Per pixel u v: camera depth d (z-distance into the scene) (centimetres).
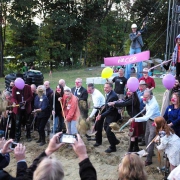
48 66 3186
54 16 3002
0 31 2748
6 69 3108
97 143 720
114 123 604
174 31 1501
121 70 938
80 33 3366
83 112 688
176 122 521
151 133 567
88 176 220
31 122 835
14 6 2766
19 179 241
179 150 474
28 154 668
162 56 3241
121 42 3722
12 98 733
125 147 706
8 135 756
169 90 636
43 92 720
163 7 3102
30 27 2955
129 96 628
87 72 2536
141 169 258
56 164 211
